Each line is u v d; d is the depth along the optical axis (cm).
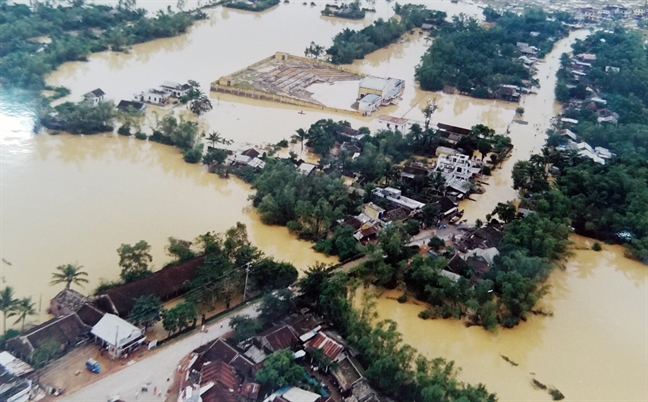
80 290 12069
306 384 10025
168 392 9762
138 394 9650
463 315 12975
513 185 18675
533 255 14488
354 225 15300
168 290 12119
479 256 14475
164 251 13638
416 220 16000
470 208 17550
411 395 10156
